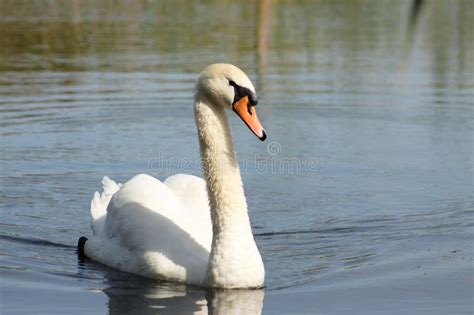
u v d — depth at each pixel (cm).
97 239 1234
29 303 1042
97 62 2398
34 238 1298
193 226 1168
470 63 2442
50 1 3506
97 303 1041
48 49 2566
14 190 1488
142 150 1706
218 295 1066
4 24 2953
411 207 1435
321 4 3450
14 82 2181
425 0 3481
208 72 1083
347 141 1777
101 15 3166
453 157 1680
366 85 2198
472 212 1409
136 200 1202
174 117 1925
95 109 1966
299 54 2525
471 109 2002
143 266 1142
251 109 1070
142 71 2294
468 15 3234
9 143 1728
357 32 2869
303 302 1045
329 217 1394
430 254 1230
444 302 1042
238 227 1084
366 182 1554
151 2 3466
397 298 1059
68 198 1464
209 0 3506
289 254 1237
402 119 1925
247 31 2847
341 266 1185
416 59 2483
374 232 1327
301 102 2041
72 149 1703
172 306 1030
